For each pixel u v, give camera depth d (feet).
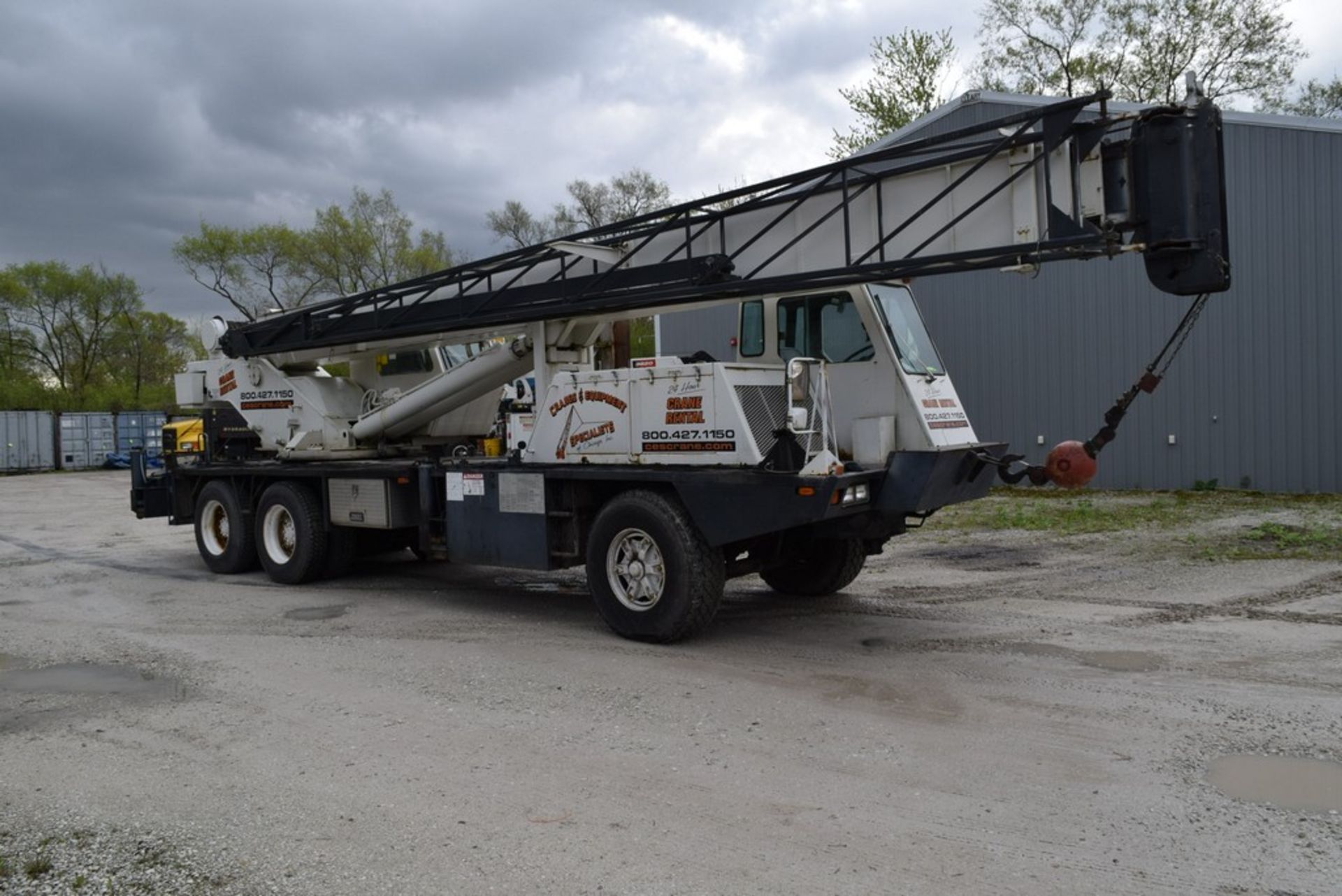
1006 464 23.67
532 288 28.81
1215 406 53.72
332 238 139.74
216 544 37.96
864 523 23.41
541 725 17.51
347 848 12.74
